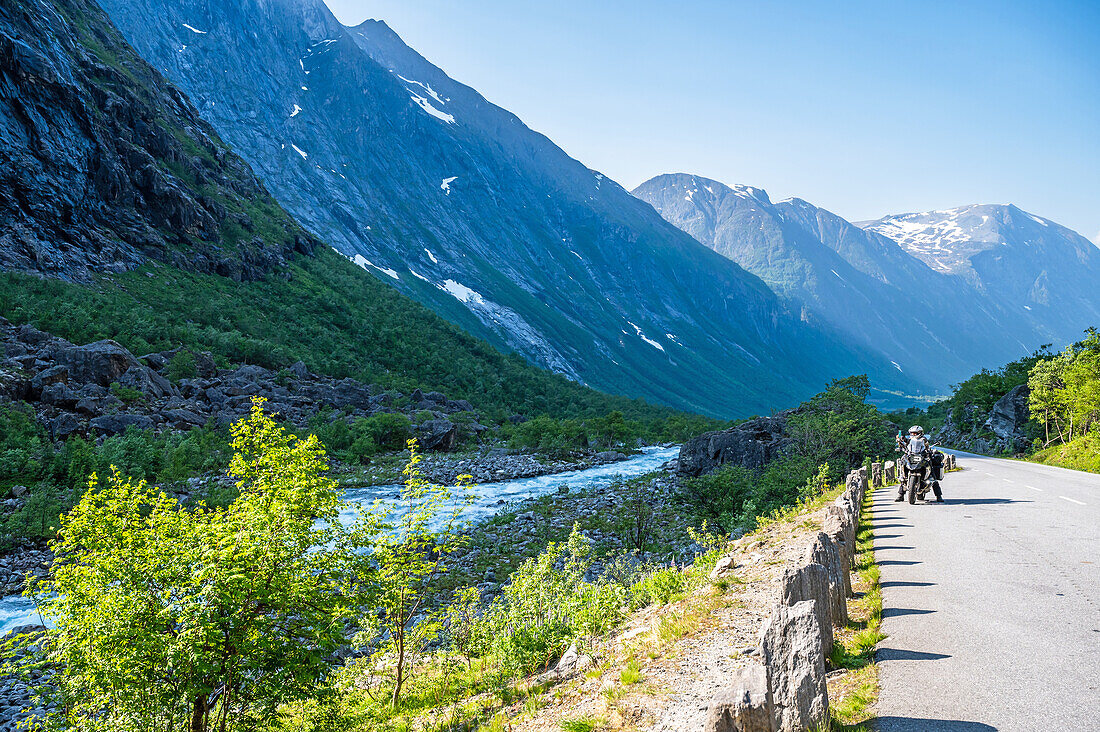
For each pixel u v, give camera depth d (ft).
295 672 28.76
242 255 484.74
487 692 33.24
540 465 263.08
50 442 189.16
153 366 285.02
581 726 22.65
